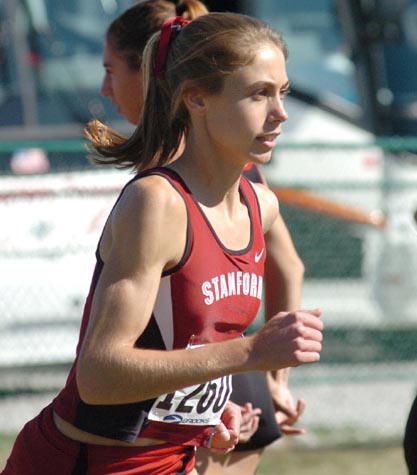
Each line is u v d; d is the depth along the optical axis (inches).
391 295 1105.4
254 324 975.6
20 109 1086.4
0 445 911.7
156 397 343.6
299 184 1084.5
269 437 474.9
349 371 1099.9
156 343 343.0
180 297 338.3
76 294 1003.3
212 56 337.1
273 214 407.5
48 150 920.3
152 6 471.8
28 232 985.5
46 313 1007.6
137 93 475.5
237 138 340.8
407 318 1109.7
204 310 341.7
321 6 1151.6
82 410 352.5
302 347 313.6
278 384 492.4
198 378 319.6
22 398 1018.7
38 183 983.0
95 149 386.3
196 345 346.9
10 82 1088.8
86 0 1105.4
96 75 1101.7
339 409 1041.5
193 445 376.8
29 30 1093.1
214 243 343.0
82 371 323.0
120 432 350.9
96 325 323.6
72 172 989.8
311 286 1103.6
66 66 1096.8
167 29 356.8
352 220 1094.4
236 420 397.1
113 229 332.8
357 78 1154.7
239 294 351.3
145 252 325.4
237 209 363.6
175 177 341.4
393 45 1155.3
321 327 320.2
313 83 1152.8
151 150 366.6
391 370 1107.3
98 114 1096.2
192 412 363.9
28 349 1011.9
